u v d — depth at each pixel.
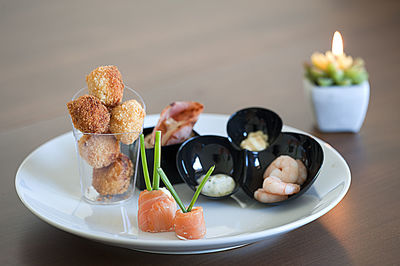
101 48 1.33
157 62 1.21
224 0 1.69
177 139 0.70
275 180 0.65
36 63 1.24
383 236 0.62
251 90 0.96
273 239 0.62
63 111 0.99
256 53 1.17
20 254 0.60
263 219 0.64
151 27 1.49
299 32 1.29
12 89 1.09
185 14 1.59
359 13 1.40
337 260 0.60
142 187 0.69
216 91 0.96
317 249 0.61
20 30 1.51
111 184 0.66
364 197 0.69
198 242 0.57
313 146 0.68
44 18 1.63
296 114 0.88
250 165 0.69
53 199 0.66
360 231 0.63
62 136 0.77
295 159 0.69
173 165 0.70
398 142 0.80
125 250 0.61
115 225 0.63
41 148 0.74
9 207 0.67
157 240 0.59
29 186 0.67
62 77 1.14
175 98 0.93
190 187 0.67
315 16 1.41
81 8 1.72
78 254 0.60
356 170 0.74
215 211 0.65
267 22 1.41
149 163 0.69
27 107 1.01
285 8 1.52
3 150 0.79
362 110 0.82
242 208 0.66
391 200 0.68
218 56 1.20
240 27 1.40
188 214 0.60
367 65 1.04
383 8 1.42
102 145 0.64
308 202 0.65
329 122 0.83
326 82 0.81
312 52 1.13
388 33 1.22
